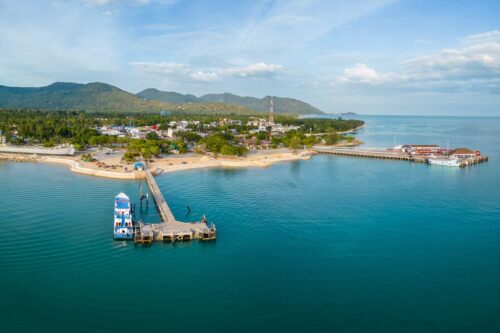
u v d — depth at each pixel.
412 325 69.12
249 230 114.94
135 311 71.62
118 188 166.38
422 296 78.56
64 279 82.88
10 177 187.38
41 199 144.88
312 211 134.25
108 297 76.19
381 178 198.25
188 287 80.69
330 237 109.69
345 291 80.12
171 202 144.88
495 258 96.38
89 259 93.06
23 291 77.62
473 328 68.56
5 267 87.44
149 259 93.81
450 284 83.44
